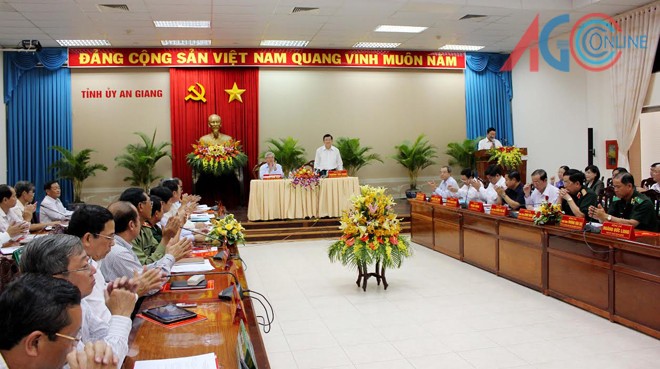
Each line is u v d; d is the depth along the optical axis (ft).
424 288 16.90
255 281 18.45
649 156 27.30
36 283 3.78
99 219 6.95
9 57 31.99
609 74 29.12
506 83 38.14
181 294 8.17
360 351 11.66
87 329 6.08
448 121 38.09
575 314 13.70
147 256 10.61
